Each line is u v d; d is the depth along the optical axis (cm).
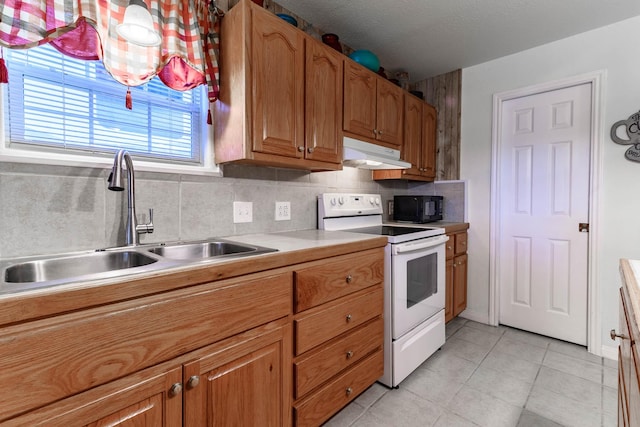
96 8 106
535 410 158
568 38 227
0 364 62
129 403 80
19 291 67
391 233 197
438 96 299
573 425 148
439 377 189
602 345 215
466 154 283
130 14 94
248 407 108
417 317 193
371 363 166
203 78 141
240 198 173
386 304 177
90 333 73
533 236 249
